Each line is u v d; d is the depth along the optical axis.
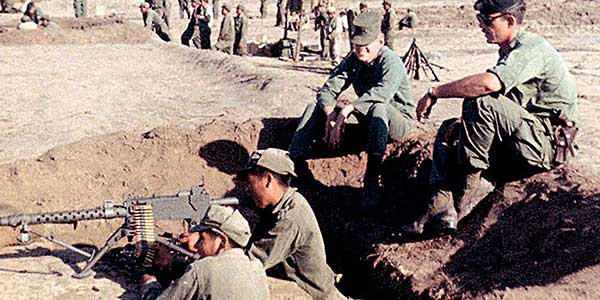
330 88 8.20
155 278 5.85
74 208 8.09
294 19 30.08
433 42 26.61
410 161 8.17
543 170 6.82
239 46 22.89
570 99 6.68
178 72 17.11
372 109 7.78
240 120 9.71
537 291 5.64
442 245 6.82
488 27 6.51
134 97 13.47
